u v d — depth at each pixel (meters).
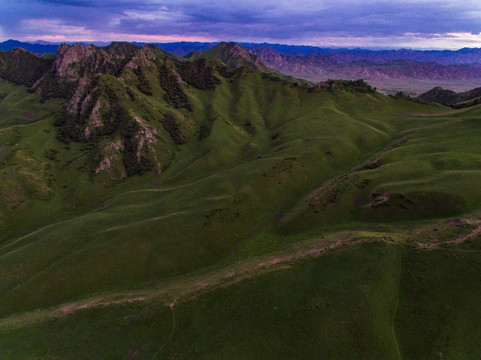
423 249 57.97
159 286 65.94
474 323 44.66
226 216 89.56
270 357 44.00
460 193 76.62
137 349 46.59
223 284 56.94
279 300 52.38
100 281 68.81
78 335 49.94
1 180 119.75
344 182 97.19
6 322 58.00
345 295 51.06
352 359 42.66
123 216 98.06
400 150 117.12
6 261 76.19
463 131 125.06
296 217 87.81
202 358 44.31
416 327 45.97
